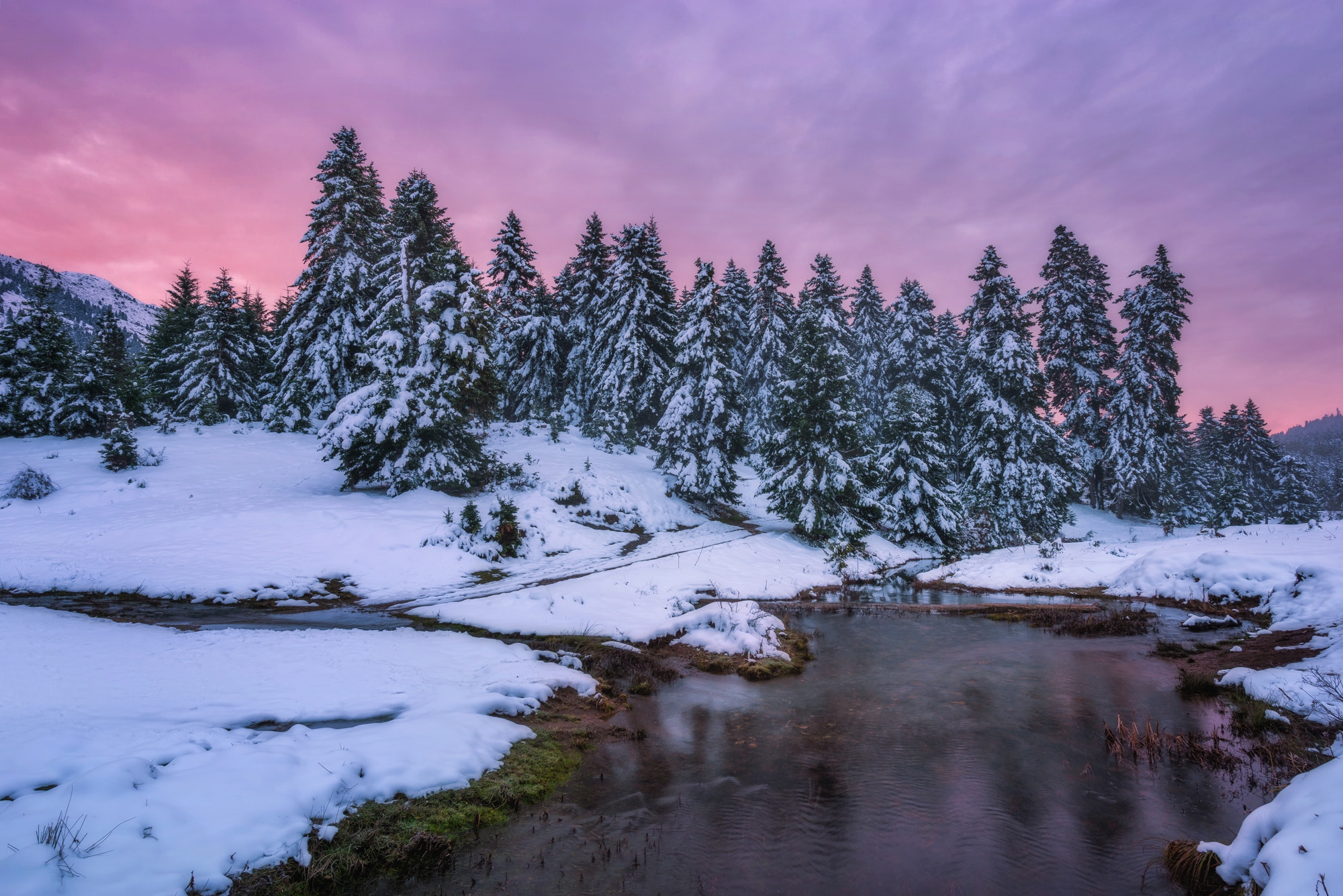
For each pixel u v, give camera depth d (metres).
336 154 32.62
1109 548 24.41
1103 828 5.53
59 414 26.45
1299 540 17.98
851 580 22.22
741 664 11.62
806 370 26.95
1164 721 8.22
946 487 31.12
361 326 32.91
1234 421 65.50
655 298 36.78
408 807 5.54
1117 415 38.97
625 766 7.05
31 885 3.55
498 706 8.16
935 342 43.09
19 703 6.61
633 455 34.56
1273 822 4.36
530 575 18.08
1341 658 9.20
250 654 9.60
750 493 37.84
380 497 22.16
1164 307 37.81
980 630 14.46
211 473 23.12
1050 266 40.50
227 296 36.22
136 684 7.73
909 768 6.93
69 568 14.75
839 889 4.62
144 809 4.49
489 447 30.31
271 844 4.62
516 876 4.73
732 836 5.44
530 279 40.94
